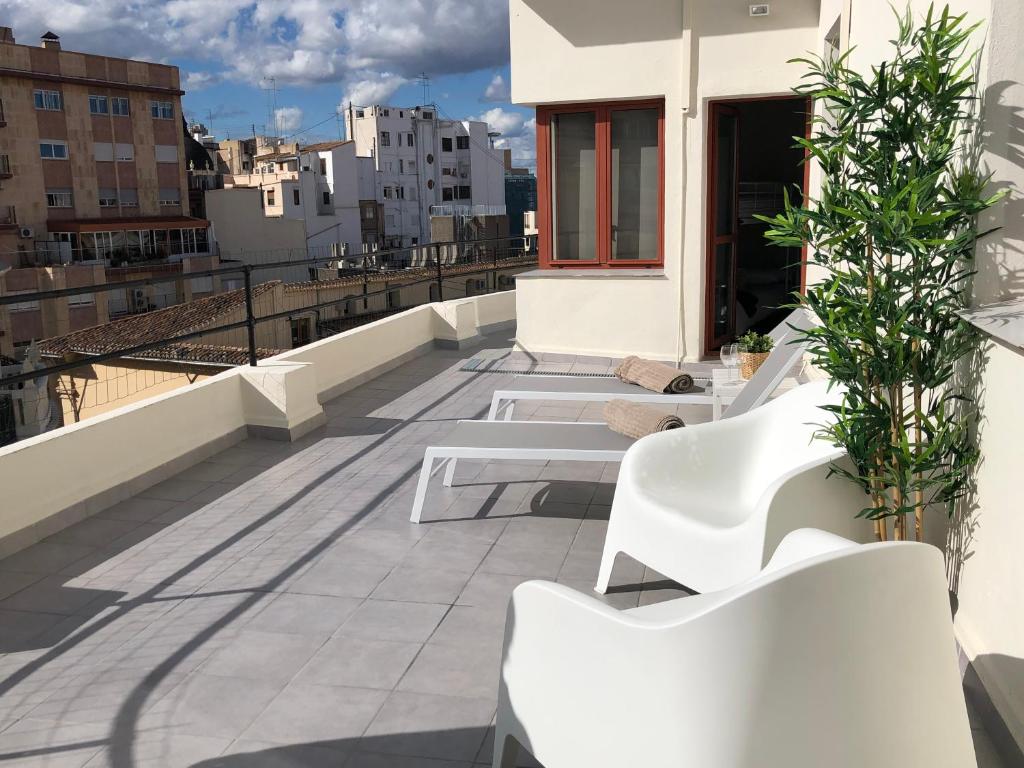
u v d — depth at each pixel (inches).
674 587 138.3
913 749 71.2
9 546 159.8
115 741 102.8
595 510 173.9
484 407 261.3
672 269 304.3
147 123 1950.1
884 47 158.2
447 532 164.4
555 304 323.3
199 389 214.1
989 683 96.3
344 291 1197.1
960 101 108.5
